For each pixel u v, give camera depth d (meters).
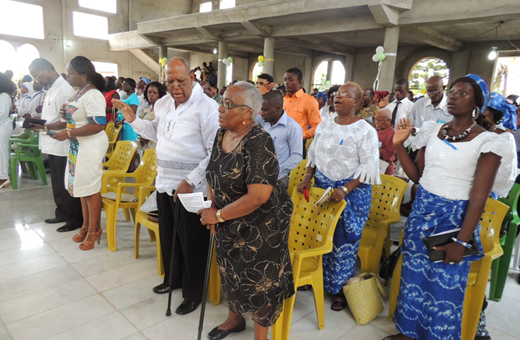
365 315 2.04
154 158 3.13
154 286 2.36
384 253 2.54
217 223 1.50
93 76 2.70
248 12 9.73
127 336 1.86
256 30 10.04
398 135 1.82
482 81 1.49
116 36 15.77
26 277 2.40
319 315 1.96
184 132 2.01
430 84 3.43
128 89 5.55
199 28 11.44
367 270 2.33
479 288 1.78
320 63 14.89
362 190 2.09
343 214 2.08
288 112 3.40
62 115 2.75
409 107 4.33
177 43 13.80
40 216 3.53
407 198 2.86
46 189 4.46
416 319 1.77
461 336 1.78
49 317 1.99
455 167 1.56
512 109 2.14
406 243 1.77
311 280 1.90
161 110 2.18
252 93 1.37
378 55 7.89
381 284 2.29
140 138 4.70
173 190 2.08
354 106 2.04
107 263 2.65
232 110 1.36
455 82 1.54
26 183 4.70
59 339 1.82
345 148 2.03
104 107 2.71
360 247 2.32
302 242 2.12
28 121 2.95
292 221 2.17
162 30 12.61
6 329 1.87
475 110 1.54
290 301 1.76
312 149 2.26
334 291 2.16
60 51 14.95
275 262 1.49
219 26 11.08
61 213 3.39
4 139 4.32
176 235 2.14
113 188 3.38
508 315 2.18
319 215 2.04
